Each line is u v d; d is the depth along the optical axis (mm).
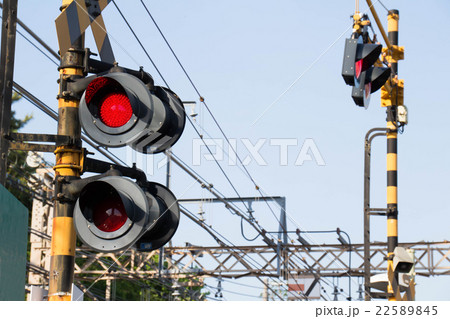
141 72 9047
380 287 29922
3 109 10891
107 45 10359
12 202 10664
